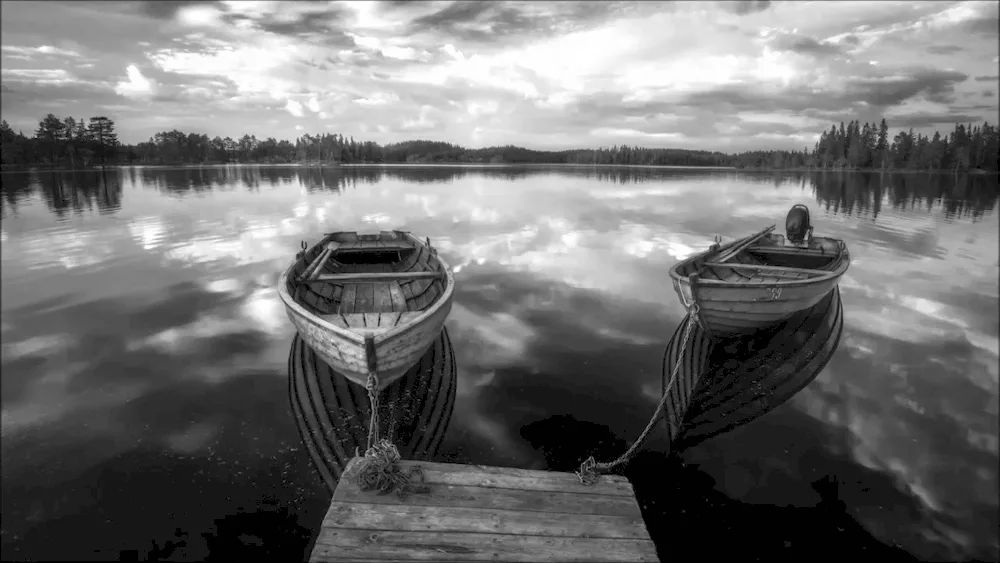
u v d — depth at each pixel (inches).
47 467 253.1
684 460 265.9
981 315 498.6
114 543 210.2
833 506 234.5
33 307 485.1
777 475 255.1
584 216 1234.6
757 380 351.3
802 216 614.9
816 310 475.8
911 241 924.0
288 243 842.2
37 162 3772.1
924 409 317.4
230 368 358.3
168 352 385.4
